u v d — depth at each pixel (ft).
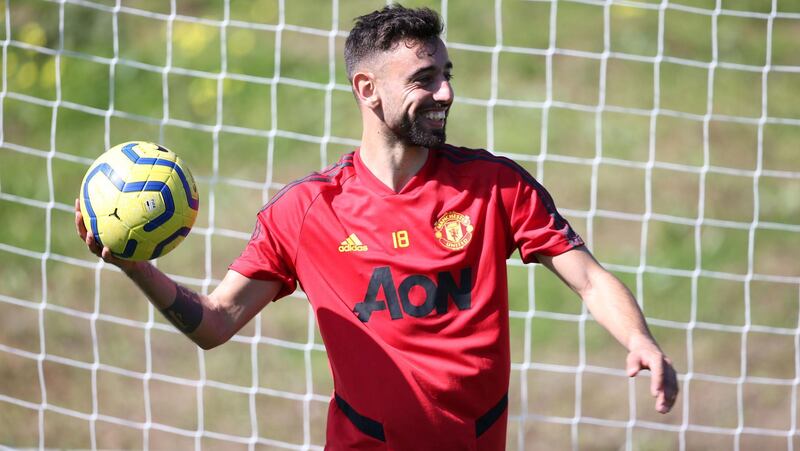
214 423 75.31
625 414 76.23
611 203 96.32
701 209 71.67
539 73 111.34
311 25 115.75
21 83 109.50
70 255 91.91
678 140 104.17
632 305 36.27
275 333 84.23
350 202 38.88
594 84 110.22
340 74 110.42
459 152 39.70
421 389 37.60
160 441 73.46
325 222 38.75
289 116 106.22
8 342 83.25
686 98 109.19
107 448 72.95
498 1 73.56
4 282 89.10
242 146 102.89
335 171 40.19
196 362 81.35
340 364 38.58
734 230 93.50
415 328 37.58
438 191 38.45
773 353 82.07
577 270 37.76
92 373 74.54
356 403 38.40
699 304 86.43
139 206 35.37
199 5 118.73
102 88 109.09
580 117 106.01
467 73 111.14
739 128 106.11
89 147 103.14
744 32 117.50
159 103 107.45
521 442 68.74
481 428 38.24
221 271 89.15
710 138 104.73
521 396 77.87
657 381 32.58
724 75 112.37
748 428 74.74
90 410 76.69
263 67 111.14
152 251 35.96
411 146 38.73
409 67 37.11
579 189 97.50
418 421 37.65
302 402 77.20
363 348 38.01
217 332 38.37
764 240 92.89
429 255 37.83
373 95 38.32
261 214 39.96
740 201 97.30
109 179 35.86
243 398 77.66
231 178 99.35
